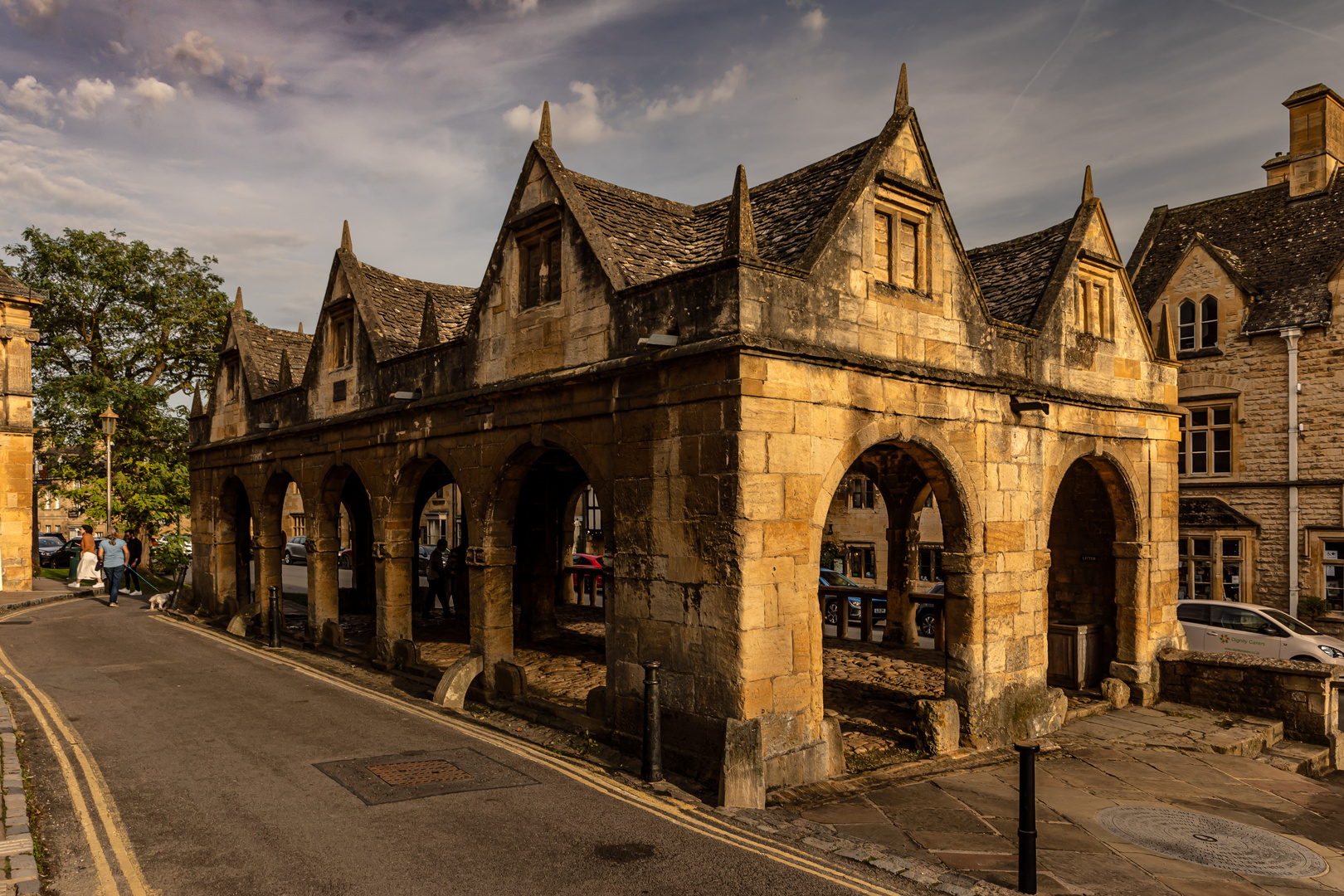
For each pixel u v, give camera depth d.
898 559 16.94
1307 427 20.34
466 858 6.48
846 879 6.34
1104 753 10.76
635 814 7.50
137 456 30.88
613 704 9.78
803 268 8.94
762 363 8.41
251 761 8.78
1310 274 20.97
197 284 32.31
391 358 14.19
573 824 7.22
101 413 29.30
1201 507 21.86
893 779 9.13
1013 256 14.12
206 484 21.36
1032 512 11.67
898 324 10.01
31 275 30.58
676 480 8.93
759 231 10.52
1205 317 22.42
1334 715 12.18
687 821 7.38
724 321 8.45
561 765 8.89
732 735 7.88
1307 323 20.22
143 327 31.48
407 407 13.30
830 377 9.07
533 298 11.48
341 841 6.73
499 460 11.66
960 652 10.64
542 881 6.11
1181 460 22.67
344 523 46.50
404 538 14.27
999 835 7.78
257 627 18.28
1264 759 11.18
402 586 14.26
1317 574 20.11
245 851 6.51
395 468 13.97
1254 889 6.97
